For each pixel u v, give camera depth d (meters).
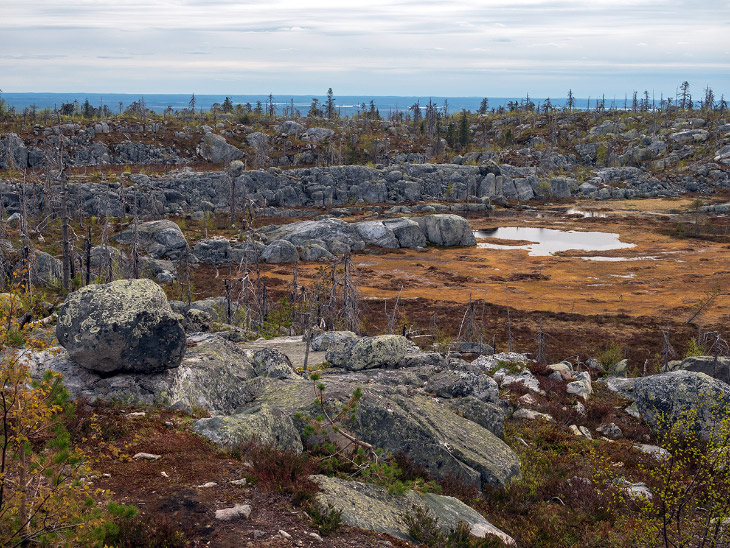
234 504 8.53
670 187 153.50
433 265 87.44
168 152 147.50
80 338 12.03
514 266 85.94
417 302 66.25
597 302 66.62
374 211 123.19
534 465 16.12
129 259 56.69
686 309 62.84
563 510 13.62
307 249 91.19
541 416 20.72
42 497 6.57
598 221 121.00
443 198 140.75
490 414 17.58
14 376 6.87
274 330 41.09
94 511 6.66
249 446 10.65
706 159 165.88
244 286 47.16
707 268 82.44
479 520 11.39
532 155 181.25
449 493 12.79
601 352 47.03
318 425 12.84
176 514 8.07
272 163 150.50
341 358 20.86
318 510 8.75
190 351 16.41
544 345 49.69
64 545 6.59
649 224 116.31
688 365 31.39
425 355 22.58
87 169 125.88
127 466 9.30
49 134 136.12
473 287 74.44
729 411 13.01
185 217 107.69
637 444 19.02
